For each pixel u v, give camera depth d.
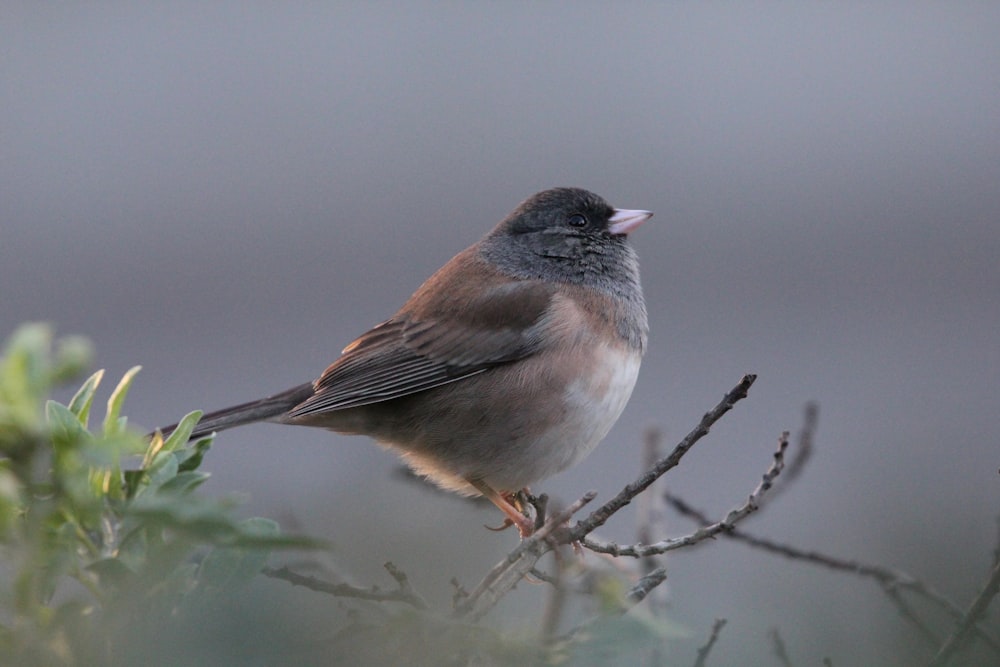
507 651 3.58
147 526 3.48
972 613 4.25
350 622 3.63
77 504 3.31
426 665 3.55
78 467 3.29
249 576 3.62
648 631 3.62
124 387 3.73
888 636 4.26
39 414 3.28
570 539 4.28
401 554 4.29
